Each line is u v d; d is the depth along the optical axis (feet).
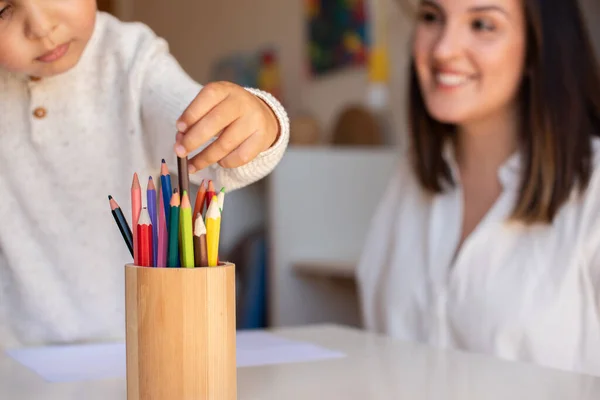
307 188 6.83
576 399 2.19
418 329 4.44
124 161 3.30
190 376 1.94
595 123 4.26
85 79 3.31
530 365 2.64
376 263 4.88
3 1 2.53
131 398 1.98
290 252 6.74
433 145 4.48
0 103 3.29
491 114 4.20
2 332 3.46
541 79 4.02
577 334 3.82
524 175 4.01
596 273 3.78
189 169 2.26
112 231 3.40
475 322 4.06
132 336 1.97
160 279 1.92
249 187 8.08
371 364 2.67
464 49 4.05
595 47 6.14
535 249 3.96
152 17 13.38
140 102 3.21
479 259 4.09
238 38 10.95
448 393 2.25
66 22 2.62
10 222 3.39
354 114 8.26
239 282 7.66
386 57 8.33
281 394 2.24
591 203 3.87
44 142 3.30
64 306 3.41
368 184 7.10
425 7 4.22
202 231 1.98
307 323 6.77
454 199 4.41
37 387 2.36
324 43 9.23
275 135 2.45
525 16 4.04
